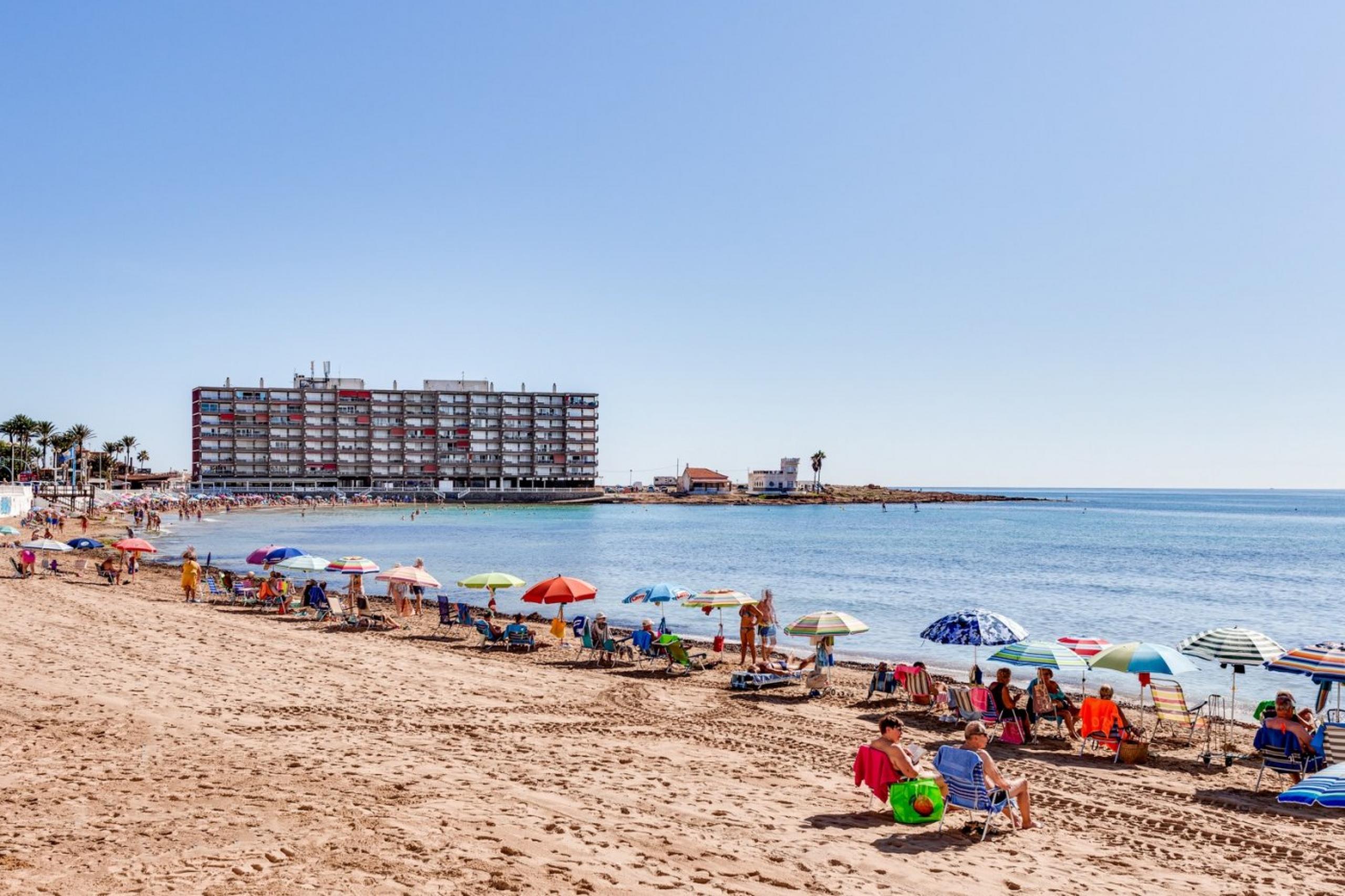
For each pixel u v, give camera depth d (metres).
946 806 10.84
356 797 9.70
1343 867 9.52
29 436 174.62
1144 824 10.88
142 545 36.62
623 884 7.59
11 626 22.52
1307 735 12.14
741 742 14.30
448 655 22.11
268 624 26.98
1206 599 44.69
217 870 7.20
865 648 28.61
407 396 195.88
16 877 6.85
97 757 11.09
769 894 7.72
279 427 187.00
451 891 7.09
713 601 22.23
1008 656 15.73
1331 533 113.00
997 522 144.00
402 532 98.06
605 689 18.50
